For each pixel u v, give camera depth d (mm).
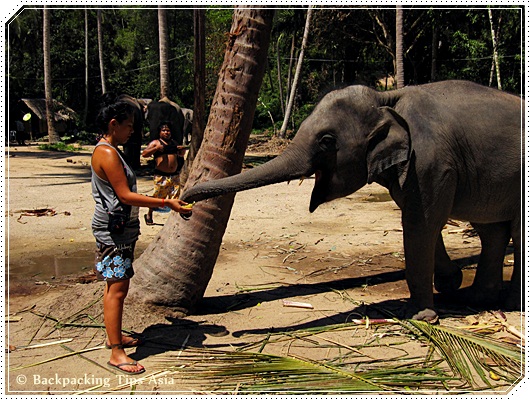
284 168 4438
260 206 10680
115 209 3779
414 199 4617
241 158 4770
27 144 30875
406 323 4602
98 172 3762
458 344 4195
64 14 41656
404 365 3852
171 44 43500
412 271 4770
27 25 38906
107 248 3805
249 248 7418
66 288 5738
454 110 4734
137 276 4820
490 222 5117
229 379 3645
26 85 40969
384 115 4523
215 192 4316
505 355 3994
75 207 10469
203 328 4586
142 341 4258
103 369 3822
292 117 33656
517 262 5082
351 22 26219
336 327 4570
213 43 31734
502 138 4793
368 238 7969
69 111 37781
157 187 8805
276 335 4438
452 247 7488
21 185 13430
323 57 35469
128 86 44375
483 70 26766
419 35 24812
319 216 9656
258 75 4691
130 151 17844
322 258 6918
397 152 4480
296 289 5676
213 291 5598
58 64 41781
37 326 4590
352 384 3541
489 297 5285
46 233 8352
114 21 44906
